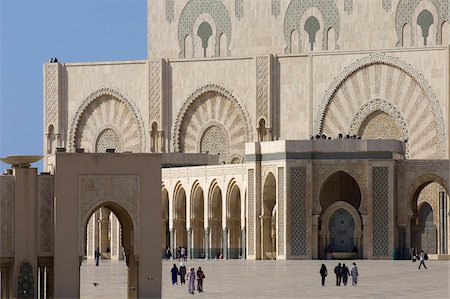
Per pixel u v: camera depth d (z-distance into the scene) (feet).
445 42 251.80
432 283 158.10
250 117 255.09
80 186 133.90
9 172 137.49
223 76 257.96
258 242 222.07
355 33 257.34
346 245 217.77
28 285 133.49
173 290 153.38
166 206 248.11
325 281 163.73
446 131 237.86
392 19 254.68
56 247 133.08
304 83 250.78
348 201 225.56
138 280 134.92
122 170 135.03
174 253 241.35
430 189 238.07
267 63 253.24
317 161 217.36
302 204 216.33
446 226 236.43
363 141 217.15
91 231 249.34
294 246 216.54
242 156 256.11
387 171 216.74
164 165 248.52
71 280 133.28
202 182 235.61
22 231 133.59
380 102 243.60
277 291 148.56
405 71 241.55
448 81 238.48
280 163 217.36
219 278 170.60
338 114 247.29
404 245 218.79
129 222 137.49
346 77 246.47
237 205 232.94
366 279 166.91
